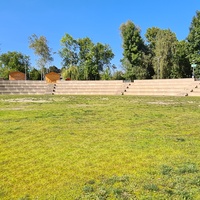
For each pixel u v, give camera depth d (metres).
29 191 3.58
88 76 60.16
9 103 17.86
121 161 4.72
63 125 8.45
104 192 3.47
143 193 3.43
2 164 4.65
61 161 4.77
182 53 45.03
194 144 5.86
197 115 10.81
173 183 3.71
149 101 19.16
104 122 9.08
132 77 48.47
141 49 49.94
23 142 6.14
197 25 40.47
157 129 7.68
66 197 3.38
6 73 68.44
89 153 5.23
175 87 29.09
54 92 35.53
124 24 49.28
